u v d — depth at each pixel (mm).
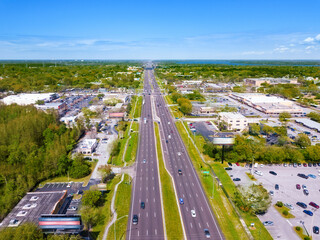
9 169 127250
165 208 106500
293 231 93875
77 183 127812
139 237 89438
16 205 101625
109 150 165250
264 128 193625
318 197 116375
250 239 88812
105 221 97688
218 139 145250
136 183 126938
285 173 139625
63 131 182625
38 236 79312
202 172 138500
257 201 102500
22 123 169250
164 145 178875
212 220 99312
